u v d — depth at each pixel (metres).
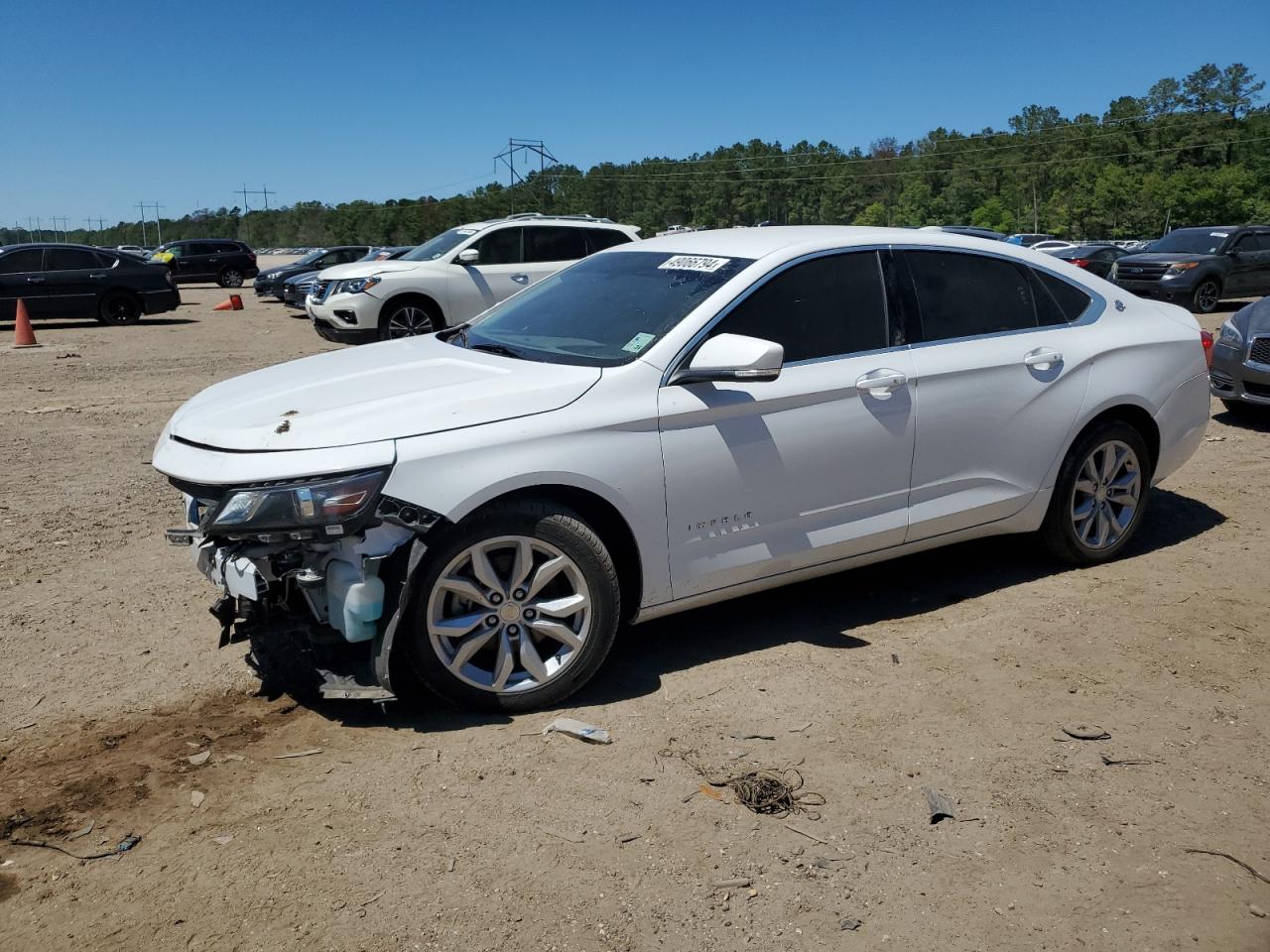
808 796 3.15
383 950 2.48
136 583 4.97
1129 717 3.65
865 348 4.29
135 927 2.56
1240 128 134.12
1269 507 6.13
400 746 3.44
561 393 3.64
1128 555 5.33
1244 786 3.21
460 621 3.51
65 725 3.59
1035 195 145.25
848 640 4.31
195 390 11.43
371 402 3.61
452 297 13.88
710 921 2.60
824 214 172.25
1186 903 2.67
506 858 2.84
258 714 3.68
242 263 35.97
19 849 2.88
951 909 2.65
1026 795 3.16
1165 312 5.35
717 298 3.99
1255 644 4.23
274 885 2.72
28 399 10.75
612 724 3.59
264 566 3.34
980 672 3.99
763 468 3.97
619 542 3.83
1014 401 4.62
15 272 19.45
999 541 5.58
